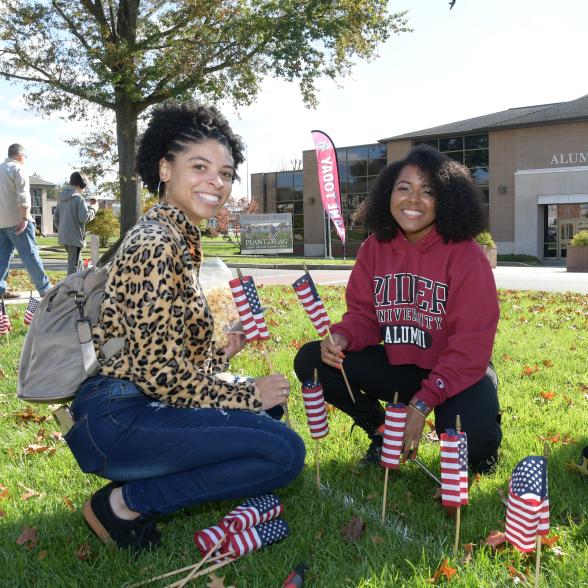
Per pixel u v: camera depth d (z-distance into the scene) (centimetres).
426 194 303
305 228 4328
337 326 331
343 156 4134
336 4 2033
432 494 301
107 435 234
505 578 222
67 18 2006
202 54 2031
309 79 2105
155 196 268
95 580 224
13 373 520
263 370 522
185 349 239
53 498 293
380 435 337
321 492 301
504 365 566
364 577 222
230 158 258
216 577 220
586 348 657
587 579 222
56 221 1129
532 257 3416
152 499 240
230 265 2403
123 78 1948
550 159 3472
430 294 312
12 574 228
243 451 237
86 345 238
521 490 214
